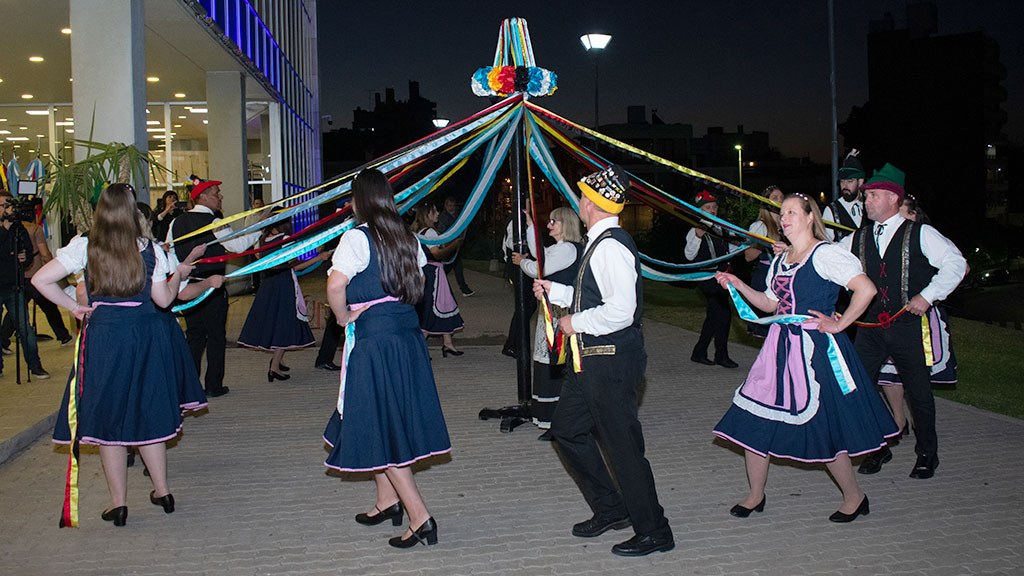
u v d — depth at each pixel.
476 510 3.99
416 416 3.52
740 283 3.83
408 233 3.58
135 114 7.61
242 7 12.56
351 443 3.42
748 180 52.62
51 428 5.52
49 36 10.34
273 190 16.42
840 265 3.52
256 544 3.60
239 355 8.66
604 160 4.93
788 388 3.59
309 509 4.04
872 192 4.45
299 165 19.31
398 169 4.61
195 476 4.57
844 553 3.42
